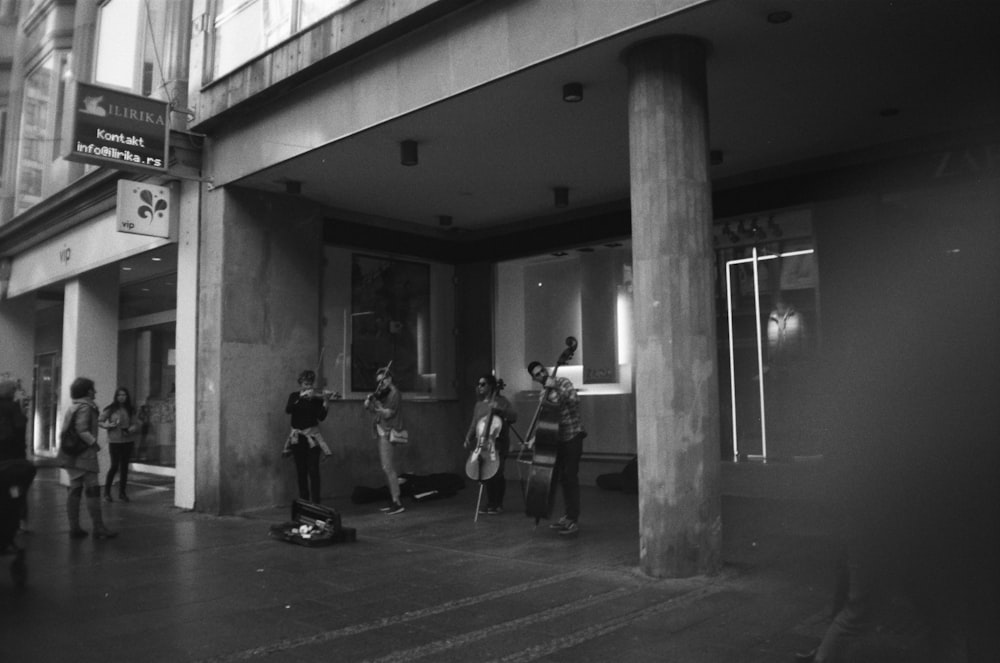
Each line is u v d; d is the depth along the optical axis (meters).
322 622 5.12
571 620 5.01
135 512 10.56
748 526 7.97
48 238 15.38
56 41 16.12
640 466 6.17
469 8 7.16
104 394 14.41
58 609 5.54
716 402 6.18
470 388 13.25
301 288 11.12
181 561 7.15
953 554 2.97
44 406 20.67
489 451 8.96
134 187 10.66
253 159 9.85
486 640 4.66
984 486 2.94
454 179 10.22
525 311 12.75
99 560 7.24
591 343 11.92
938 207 8.29
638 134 6.21
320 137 8.84
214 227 10.46
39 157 16.14
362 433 11.84
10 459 6.72
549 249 12.16
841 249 8.94
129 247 12.33
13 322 17.72
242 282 10.47
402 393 12.55
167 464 14.73
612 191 10.84
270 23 9.66
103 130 9.70
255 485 10.40
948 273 3.12
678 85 6.11
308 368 11.11
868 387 3.28
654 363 6.05
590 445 11.81
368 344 12.10
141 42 12.24
